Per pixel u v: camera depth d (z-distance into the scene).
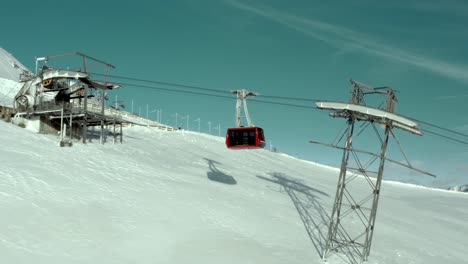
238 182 52.34
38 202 28.30
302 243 33.94
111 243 25.50
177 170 50.00
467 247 48.47
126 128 75.81
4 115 56.12
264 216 38.41
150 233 28.20
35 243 23.23
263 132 38.34
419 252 39.38
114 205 31.39
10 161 35.34
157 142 69.56
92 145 51.62
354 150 32.97
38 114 52.69
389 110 33.03
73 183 33.94
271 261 28.11
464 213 76.94
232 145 37.41
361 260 32.72
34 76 55.75
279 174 73.06
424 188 115.12
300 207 46.38
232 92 38.16
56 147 45.53
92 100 81.25
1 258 20.84
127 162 46.38
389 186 105.38
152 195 36.12
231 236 31.11
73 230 25.83
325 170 108.50
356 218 47.53
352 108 31.67
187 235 29.42
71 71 50.34
